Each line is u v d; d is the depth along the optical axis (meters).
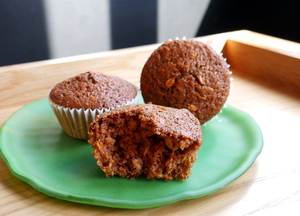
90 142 0.22
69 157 0.24
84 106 0.26
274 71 0.38
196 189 0.20
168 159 0.22
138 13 0.62
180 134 0.21
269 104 0.34
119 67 0.40
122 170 0.22
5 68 0.35
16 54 0.55
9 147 0.25
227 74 0.27
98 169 0.23
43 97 0.35
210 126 0.29
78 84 0.27
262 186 0.22
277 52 0.38
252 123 0.28
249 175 0.23
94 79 0.27
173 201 0.20
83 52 0.60
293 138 0.28
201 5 0.67
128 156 0.22
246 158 0.23
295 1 0.58
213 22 0.70
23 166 0.23
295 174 0.23
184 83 0.26
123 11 0.60
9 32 0.53
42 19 0.54
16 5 0.52
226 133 0.28
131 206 0.19
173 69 0.26
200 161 0.24
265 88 0.38
